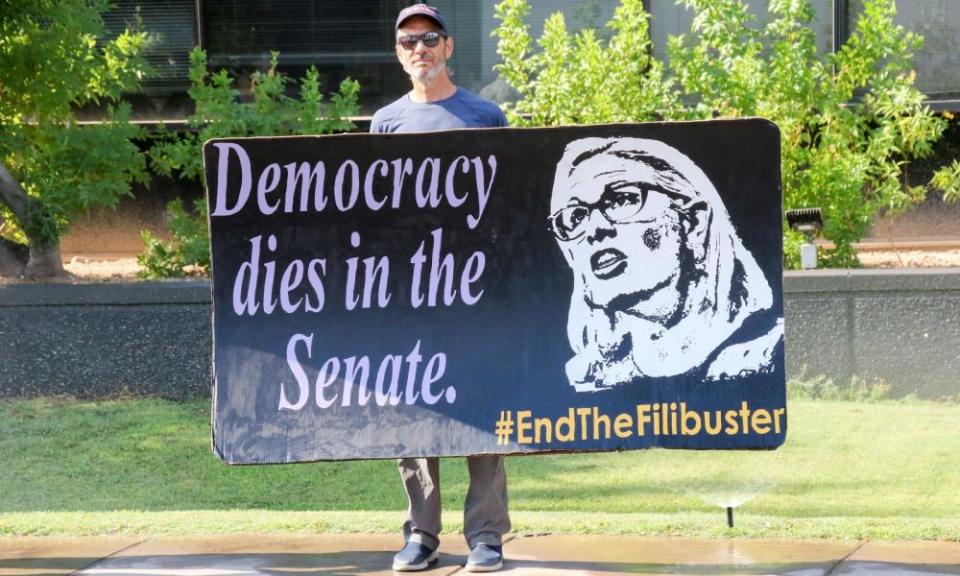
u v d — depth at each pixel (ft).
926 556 19.51
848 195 31.71
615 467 25.39
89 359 29.91
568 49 33.63
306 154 19.03
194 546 20.76
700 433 18.89
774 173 18.80
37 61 32.30
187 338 29.71
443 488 24.62
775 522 21.29
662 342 18.93
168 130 40.98
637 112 32.63
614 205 18.94
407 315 19.10
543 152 18.98
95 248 41.88
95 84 33.99
